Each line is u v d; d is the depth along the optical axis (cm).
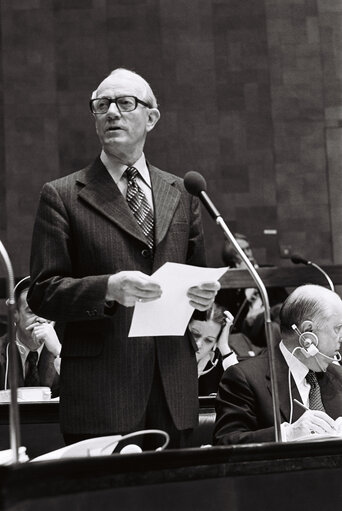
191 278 348
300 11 1080
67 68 1062
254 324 791
